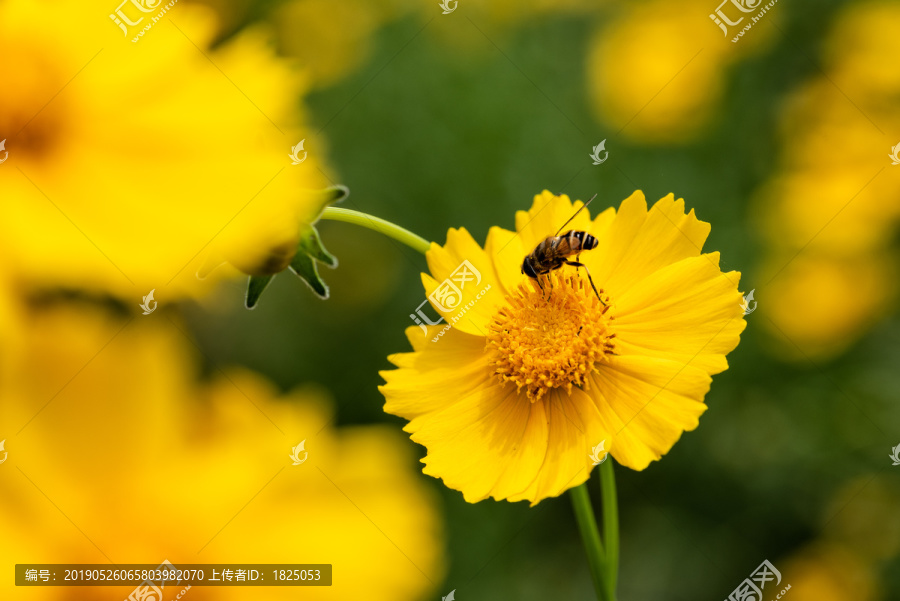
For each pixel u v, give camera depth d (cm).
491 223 43
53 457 17
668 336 22
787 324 37
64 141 17
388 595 17
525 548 35
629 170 44
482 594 34
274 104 18
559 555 35
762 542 35
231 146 18
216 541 17
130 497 17
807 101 40
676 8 45
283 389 39
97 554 17
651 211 22
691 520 35
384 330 41
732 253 39
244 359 39
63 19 17
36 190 17
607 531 21
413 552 18
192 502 17
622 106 45
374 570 17
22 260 17
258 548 17
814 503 35
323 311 42
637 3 48
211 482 17
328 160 42
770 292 38
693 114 44
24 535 17
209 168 17
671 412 21
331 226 44
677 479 36
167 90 18
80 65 17
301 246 20
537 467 21
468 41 50
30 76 17
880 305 36
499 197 44
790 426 37
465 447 22
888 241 36
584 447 21
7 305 16
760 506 35
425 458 22
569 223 23
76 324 17
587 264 22
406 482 18
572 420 22
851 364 37
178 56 18
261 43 18
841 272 37
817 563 33
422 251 22
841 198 36
